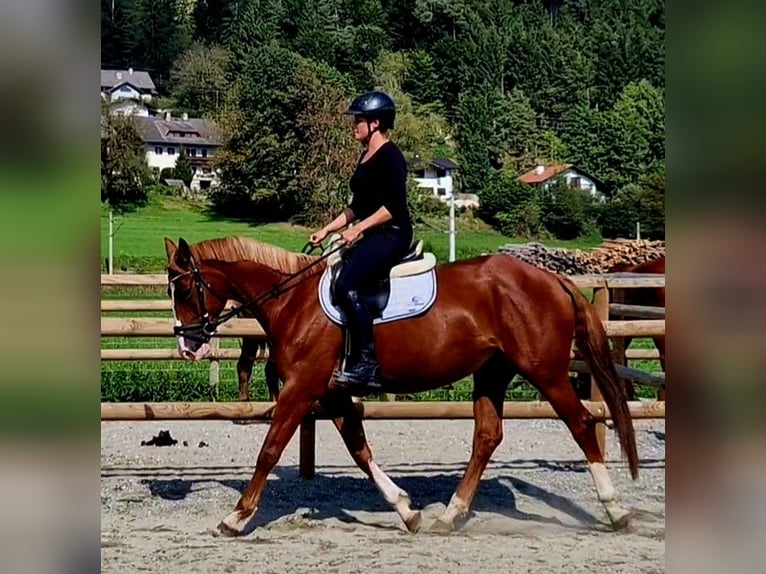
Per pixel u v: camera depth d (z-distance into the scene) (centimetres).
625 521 596
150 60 7950
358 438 605
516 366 592
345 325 581
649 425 986
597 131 7025
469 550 554
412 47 8219
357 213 593
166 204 5756
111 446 879
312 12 7712
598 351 600
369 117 579
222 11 8175
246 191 5597
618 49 7925
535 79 7662
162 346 1374
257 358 938
